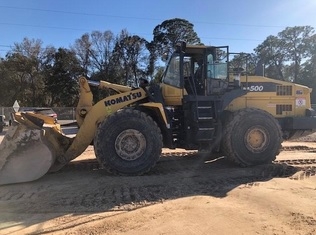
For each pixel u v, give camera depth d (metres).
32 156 6.99
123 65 58.22
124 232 4.40
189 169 8.22
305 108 9.14
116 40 58.19
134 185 6.75
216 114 8.33
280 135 8.40
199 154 10.03
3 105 54.66
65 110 39.03
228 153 8.25
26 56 56.28
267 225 4.52
